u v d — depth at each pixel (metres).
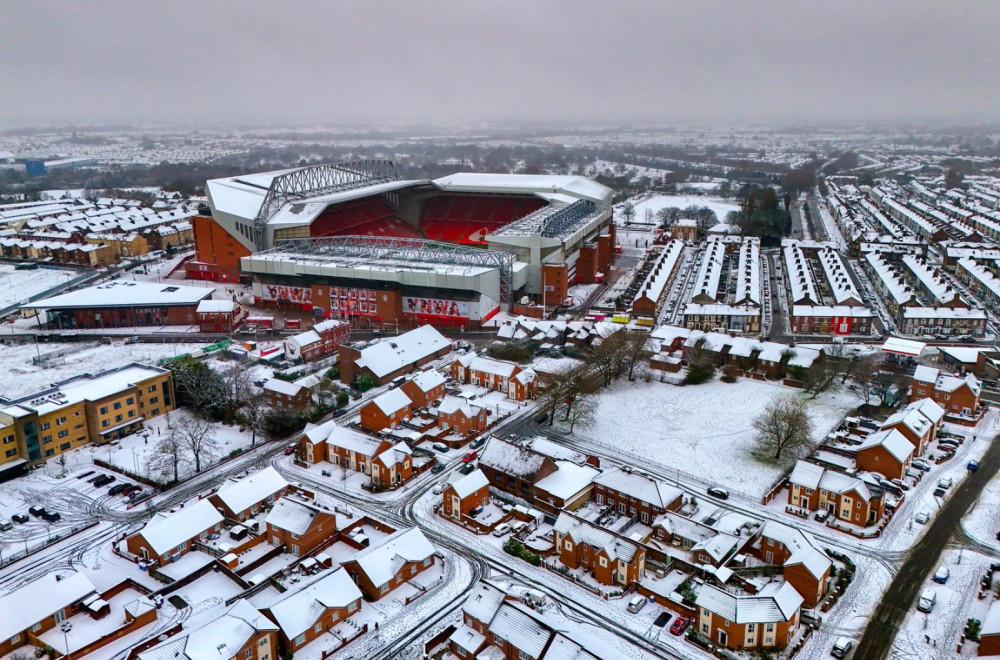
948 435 131.75
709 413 144.38
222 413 142.00
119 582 91.25
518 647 76.50
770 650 80.81
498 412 145.50
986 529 103.81
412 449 129.25
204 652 73.00
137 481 118.38
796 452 126.50
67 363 174.12
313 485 118.56
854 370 155.12
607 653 72.19
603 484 112.81
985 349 178.00
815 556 90.19
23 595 83.50
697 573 95.06
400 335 185.12
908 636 82.88
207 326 199.00
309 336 174.12
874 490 108.31
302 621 81.88
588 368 155.50
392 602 90.38
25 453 121.31
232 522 106.69
